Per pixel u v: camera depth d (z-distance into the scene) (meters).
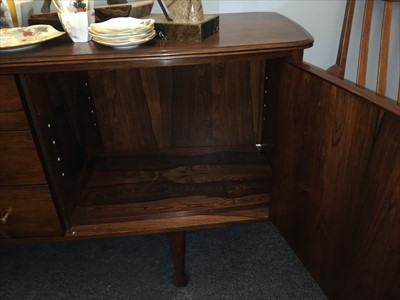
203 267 0.99
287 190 0.75
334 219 0.61
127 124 1.12
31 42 0.66
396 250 0.47
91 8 0.73
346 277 0.61
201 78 1.04
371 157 0.49
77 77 0.95
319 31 1.08
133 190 0.97
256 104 1.09
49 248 1.08
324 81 0.56
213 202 0.90
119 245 1.09
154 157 1.13
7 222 0.78
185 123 1.12
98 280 0.96
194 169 1.06
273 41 0.66
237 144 1.17
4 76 0.63
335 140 0.56
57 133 0.80
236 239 1.09
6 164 0.71
